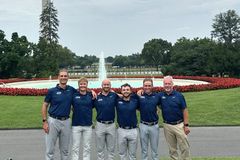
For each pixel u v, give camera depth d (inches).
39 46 2753.4
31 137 594.2
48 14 3314.5
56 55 3102.9
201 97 962.1
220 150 493.0
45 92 1047.6
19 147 521.7
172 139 402.6
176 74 2437.3
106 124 397.4
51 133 399.2
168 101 395.5
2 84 1562.5
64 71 398.9
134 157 398.9
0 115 770.8
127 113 389.7
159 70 3425.2
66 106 396.8
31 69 2642.7
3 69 2559.1
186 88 1094.4
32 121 716.7
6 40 2642.7
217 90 1109.1
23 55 2659.9
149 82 395.9
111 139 402.0
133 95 400.5
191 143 539.2
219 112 777.6
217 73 2304.4
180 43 3412.9
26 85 1582.2
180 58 2445.9
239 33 3708.2
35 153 485.7
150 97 396.8
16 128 666.8
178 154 439.2
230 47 2480.3
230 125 684.1
